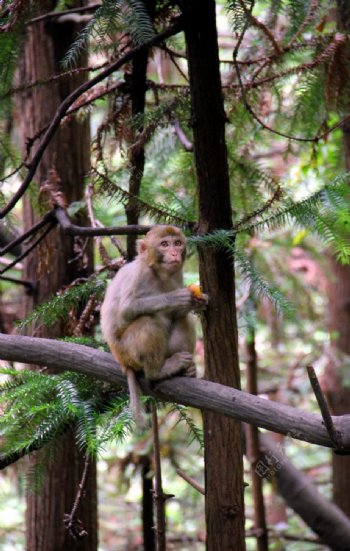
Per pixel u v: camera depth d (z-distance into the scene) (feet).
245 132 32.12
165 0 25.55
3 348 21.54
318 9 28.78
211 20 21.02
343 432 17.40
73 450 32.48
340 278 51.44
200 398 19.79
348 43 26.81
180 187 32.91
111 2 21.27
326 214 20.02
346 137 31.09
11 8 22.67
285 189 31.22
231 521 21.15
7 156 30.35
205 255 21.31
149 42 21.74
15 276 50.34
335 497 46.11
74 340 24.40
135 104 26.76
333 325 51.78
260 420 18.42
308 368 16.78
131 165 26.50
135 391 21.11
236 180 31.71
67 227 24.40
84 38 22.00
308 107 29.81
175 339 22.82
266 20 28.86
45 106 34.37
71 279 33.81
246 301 31.73
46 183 29.19
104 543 55.52
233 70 31.01
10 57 25.14
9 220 30.71
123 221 40.68
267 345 61.16
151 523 30.94
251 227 20.83
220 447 21.22
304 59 34.01
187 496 51.37
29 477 23.29
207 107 21.12
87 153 34.96
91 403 22.13
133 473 40.42
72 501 32.50
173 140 34.01
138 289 22.33
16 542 52.16
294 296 46.88
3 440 21.22
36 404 21.16
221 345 21.17
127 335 21.61
